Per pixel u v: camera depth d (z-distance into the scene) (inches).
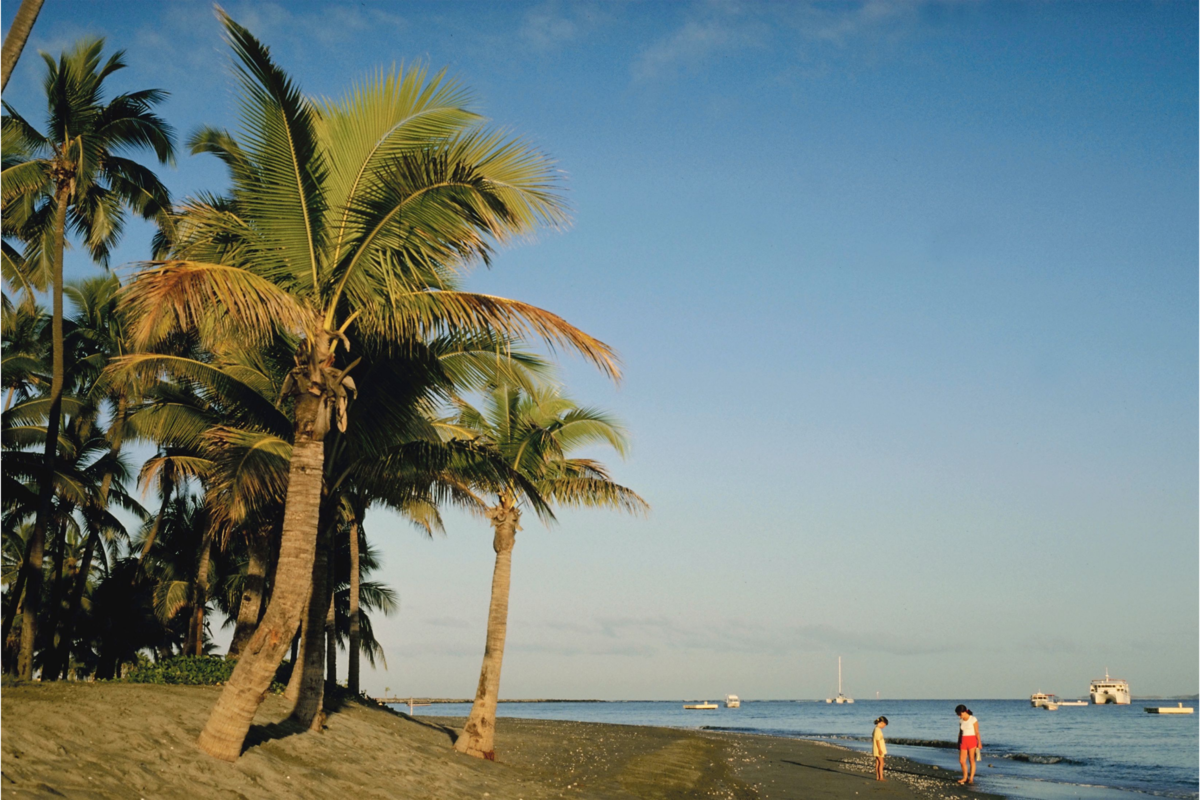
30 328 1109.7
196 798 376.2
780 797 844.0
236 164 513.7
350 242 491.8
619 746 1364.4
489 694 807.1
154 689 634.8
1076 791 1039.0
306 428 478.6
